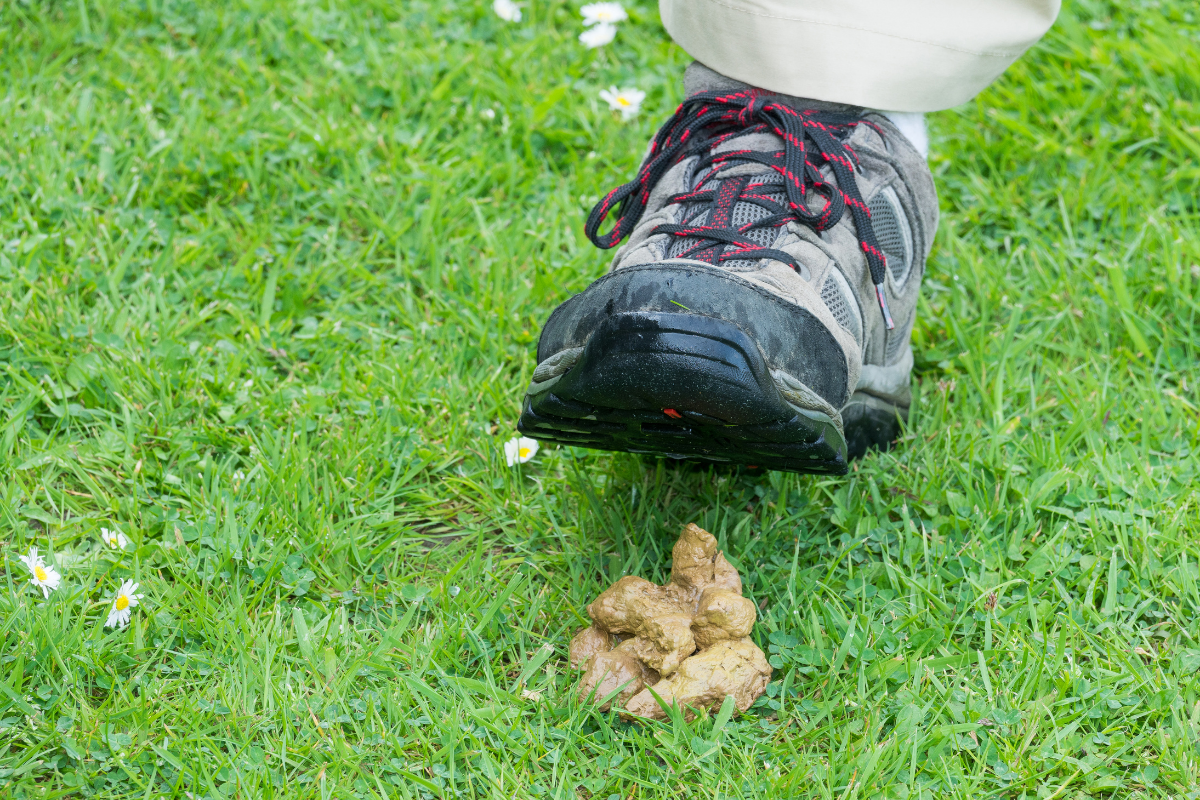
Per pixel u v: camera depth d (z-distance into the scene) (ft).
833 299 5.61
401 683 5.53
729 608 5.49
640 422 5.48
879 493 5.82
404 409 5.93
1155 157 6.48
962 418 5.94
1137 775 5.45
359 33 6.72
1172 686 5.52
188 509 5.77
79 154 6.32
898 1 5.69
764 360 5.41
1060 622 5.61
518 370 6.04
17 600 5.59
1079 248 6.25
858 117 5.73
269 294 6.10
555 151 6.48
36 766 5.43
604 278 5.50
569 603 5.66
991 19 5.71
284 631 5.60
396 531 5.76
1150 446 5.87
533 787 5.42
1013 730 5.49
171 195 6.30
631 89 6.59
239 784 5.41
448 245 6.23
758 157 5.65
